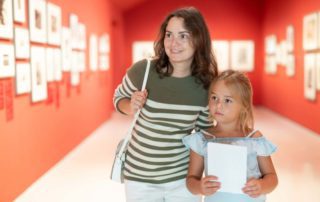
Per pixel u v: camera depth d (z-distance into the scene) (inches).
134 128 85.7
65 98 249.6
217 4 553.9
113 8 462.0
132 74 85.8
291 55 403.5
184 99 81.7
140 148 83.7
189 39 79.0
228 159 73.2
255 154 77.1
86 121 316.2
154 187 84.2
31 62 185.0
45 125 208.1
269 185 74.7
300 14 371.9
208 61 82.0
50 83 216.2
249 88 77.7
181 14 79.2
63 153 245.0
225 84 76.3
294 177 213.3
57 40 229.1
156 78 82.7
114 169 88.7
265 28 536.4
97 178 208.4
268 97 519.5
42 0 199.9
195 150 78.9
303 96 362.6
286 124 401.1
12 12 161.3
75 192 185.3
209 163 74.4
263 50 549.3
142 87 83.1
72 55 266.8
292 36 398.3
